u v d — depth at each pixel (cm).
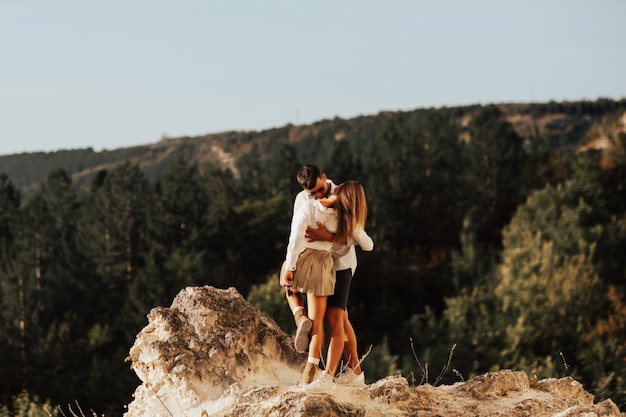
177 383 668
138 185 8075
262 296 4941
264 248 7675
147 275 5812
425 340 5028
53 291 6206
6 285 5806
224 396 638
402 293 7306
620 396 3117
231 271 7281
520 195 8925
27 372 5025
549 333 4581
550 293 4731
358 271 7456
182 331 713
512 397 639
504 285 5047
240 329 713
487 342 4544
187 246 7375
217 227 7588
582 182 6981
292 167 9625
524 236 5794
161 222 7606
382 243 8188
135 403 686
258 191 9750
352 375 666
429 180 8788
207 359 683
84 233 7625
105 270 7025
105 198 7744
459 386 649
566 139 18738
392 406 575
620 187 7156
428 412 575
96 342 5359
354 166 9200
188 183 8062
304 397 560
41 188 8931
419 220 8650
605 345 4038
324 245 630
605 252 5747
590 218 6488
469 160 9350
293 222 627
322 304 634
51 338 5209
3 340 5300
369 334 6247
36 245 6756
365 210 634
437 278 7388
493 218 8894
